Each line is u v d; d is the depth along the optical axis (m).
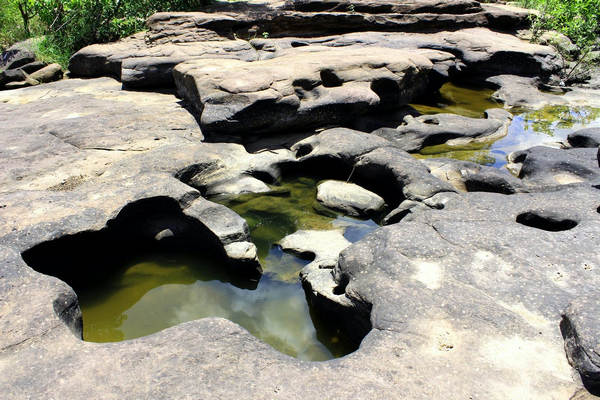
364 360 3.12
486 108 10.45
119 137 7.05
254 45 11.49
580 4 12.96
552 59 12.34
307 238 5.57
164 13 11.51
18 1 13.68
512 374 2.98
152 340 3.32
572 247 4.12
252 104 7.23
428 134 8.25
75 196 5.25
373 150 6.87
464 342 3.21
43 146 6.72
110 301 4.71
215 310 4.61
